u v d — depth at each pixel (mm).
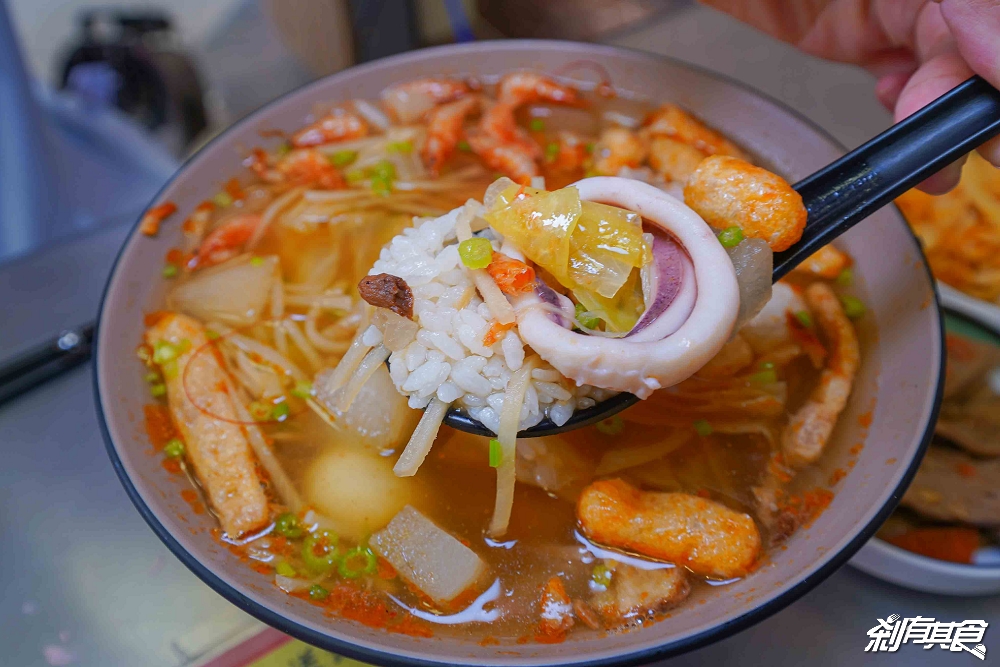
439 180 292
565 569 208
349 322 250
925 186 244
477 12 397
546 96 308
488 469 221
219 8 530
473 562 205
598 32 391
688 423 229
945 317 266
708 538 202
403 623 195
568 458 220
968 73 227
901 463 196
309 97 287
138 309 236
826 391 232
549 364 193
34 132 381
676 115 291
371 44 368
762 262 195
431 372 194
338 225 278
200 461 218
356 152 295
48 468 253
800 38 312
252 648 219
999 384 249
